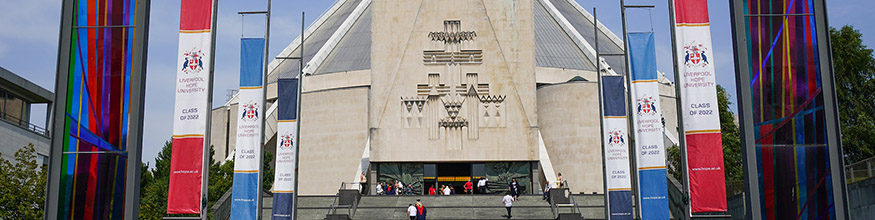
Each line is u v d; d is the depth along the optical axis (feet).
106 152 58.18
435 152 153.48
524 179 154.40
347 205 121.39
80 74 59.16
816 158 57.72
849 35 158.92
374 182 153.79
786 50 59.16
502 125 154.51
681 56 75.72
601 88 93.86
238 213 81.25
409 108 154.71
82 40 59.47
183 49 73.92
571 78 192.85
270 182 176.96
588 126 171.42
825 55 58.75
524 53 156.35
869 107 156.04
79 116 58.59
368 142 164.25
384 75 155.94
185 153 72.28
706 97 75.36
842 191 56.90
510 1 157.99
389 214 116.16
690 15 76.28
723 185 74.90
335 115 177.88
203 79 73.46
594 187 168.35
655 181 83.05
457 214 115.55
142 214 115.96
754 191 57.47
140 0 59.82
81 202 57.62
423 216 107.04
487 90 155.33
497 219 110.83
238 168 82.28
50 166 57.82
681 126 75.97
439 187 158.10
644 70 85.35
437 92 155.12
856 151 149.69
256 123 82.84
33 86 145.79
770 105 58.54
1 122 128.06
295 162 89.25
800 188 57.47
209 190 149.89
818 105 58.18
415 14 157.28
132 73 58.90
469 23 157.07
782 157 57.93
